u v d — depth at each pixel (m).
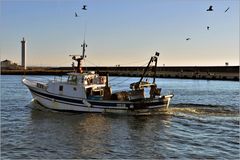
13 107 44.03
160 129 30.27
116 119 34.69
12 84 98.94
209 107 44.53
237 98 60.22
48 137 27.05
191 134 28.42
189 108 42.62
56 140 26.12
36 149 23.72
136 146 24.66
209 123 32.91
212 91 77.56
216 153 23.08
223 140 26.47
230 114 38.19
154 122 33.31
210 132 29.16
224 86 99.50
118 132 28.98
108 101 37.19
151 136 27.66
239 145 25.08
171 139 26.70
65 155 22.45
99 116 36.19
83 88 37.69
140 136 27.64
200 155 22.62
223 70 156.38
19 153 22.80
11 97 57.84
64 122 33.06
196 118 35.47
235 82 124.94
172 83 117.94
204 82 125.12
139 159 21.78
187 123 32.88
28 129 29.94
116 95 37.72
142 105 37.09
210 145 25.02
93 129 30.06
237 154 22.86
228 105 47.72
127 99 37.78
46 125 31.69
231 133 28.80
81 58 39.50
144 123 32.81
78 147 24.28
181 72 165.88
